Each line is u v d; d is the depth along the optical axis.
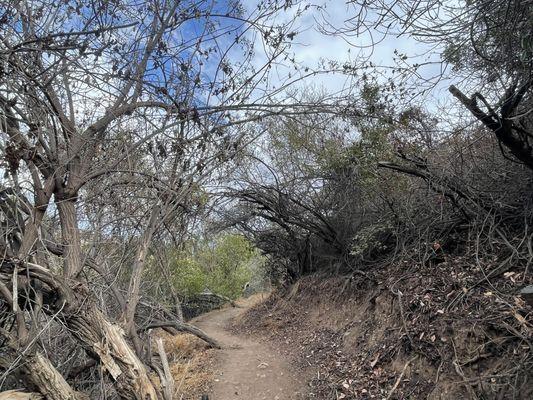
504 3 4.54
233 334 14.61
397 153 7.77
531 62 5.06
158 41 4.85
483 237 7.66
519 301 5.64
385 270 9.98
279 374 8.91
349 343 8.89
